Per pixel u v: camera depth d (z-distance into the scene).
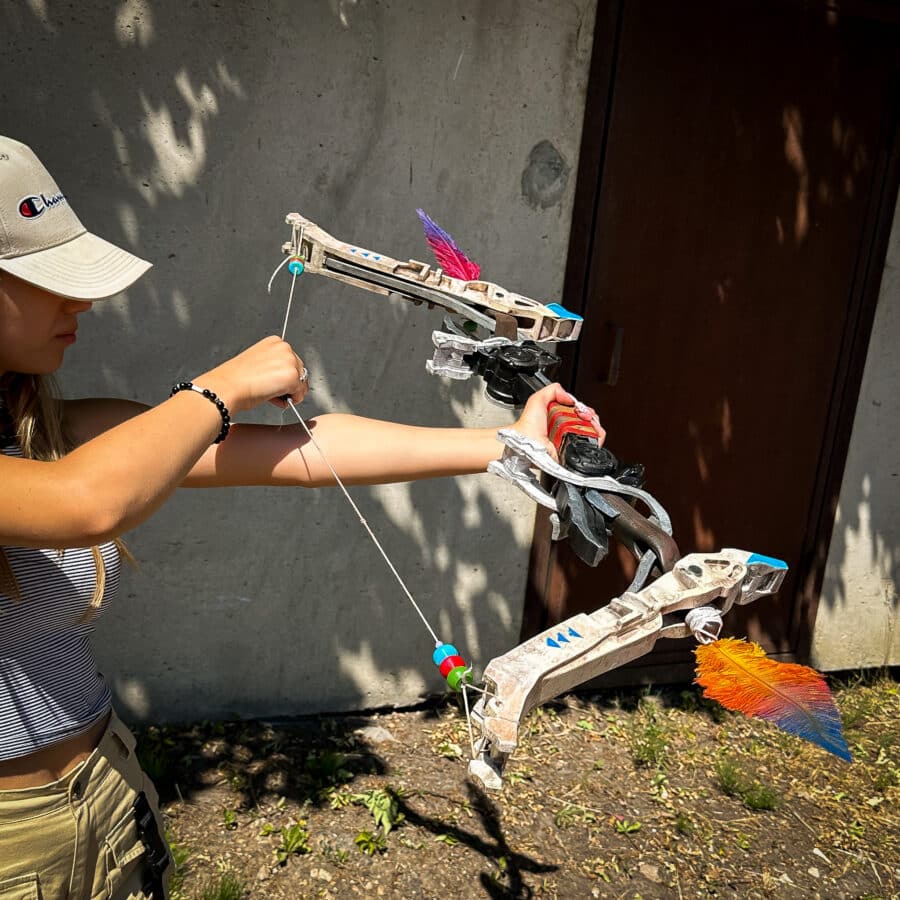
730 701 1.10
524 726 3.77
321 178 3.14
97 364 3.10
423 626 3.69
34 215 1.25
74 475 1.11
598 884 2.97
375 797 3.20
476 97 3.23
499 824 3.18
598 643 1.15
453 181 3.28
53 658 1.41
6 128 2.82
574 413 1.48
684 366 3.81
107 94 2.88
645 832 3.24
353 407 3.39
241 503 3.34
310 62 3.03
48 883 1.42
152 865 1.61
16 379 1.39
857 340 4.03
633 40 3.37
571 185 3.42
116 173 2.95
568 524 1.29
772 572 1.26
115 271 1.34
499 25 3.19
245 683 3.54
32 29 2.78
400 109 3.16
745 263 3.77
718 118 3.56
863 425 4.17
